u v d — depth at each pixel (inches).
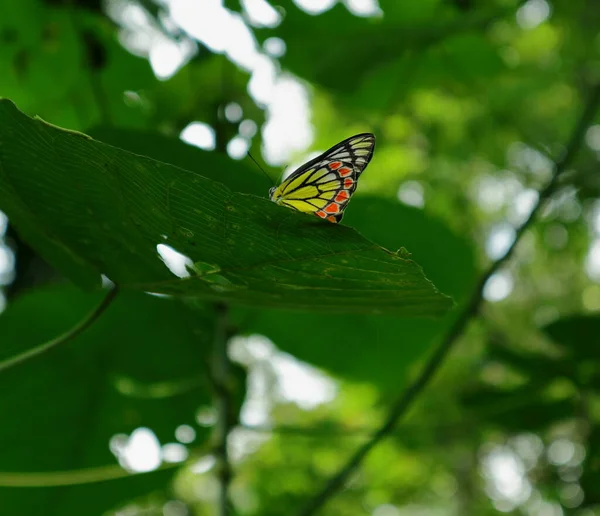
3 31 25.6
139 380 25.2
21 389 25.0
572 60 38.5
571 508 28.9
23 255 27.8
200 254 19.7
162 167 18.0
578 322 26.7
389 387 26.5
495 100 40.5
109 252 20.1
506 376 34.9
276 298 20.5
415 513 72.0
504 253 25.8
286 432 24.4
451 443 39.0
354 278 19.8
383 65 28.8
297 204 23.5
